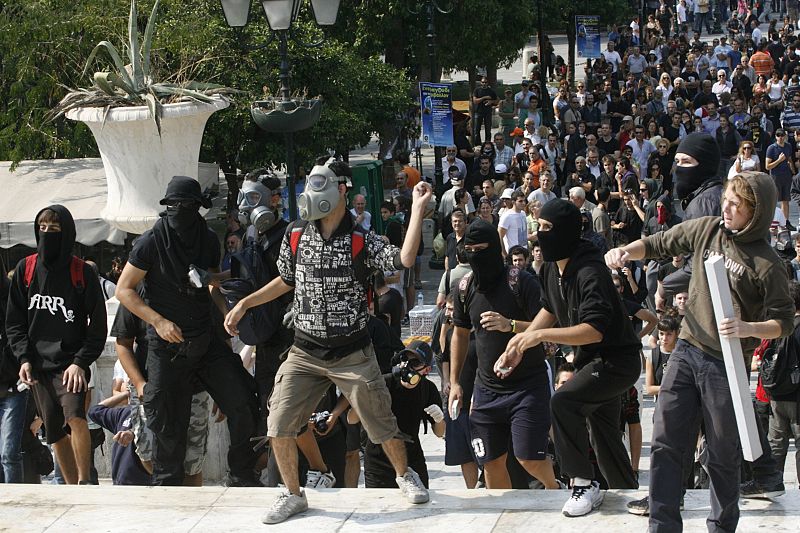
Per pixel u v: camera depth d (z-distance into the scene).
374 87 20.58
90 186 16.14
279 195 9.16
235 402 7.05
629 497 6.12
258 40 18.02
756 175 5.03
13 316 7.67
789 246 14.14
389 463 7.80
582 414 6.04
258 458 7.38
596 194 15.80
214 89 9.96
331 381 6.20
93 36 17.67
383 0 24.36
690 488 7.40
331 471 7.75
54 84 17.89
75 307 7.62
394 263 5.86
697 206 6.48
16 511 6.41
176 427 7.00
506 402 6.81
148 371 6.95
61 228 7.51
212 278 6.91
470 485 8.30
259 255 7.18
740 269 5.06
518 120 30.33
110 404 8.41
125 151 9.55
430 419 8.12
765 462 5.88
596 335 5.84
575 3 39.00
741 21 51.25
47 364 7.62
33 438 8.42
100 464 10.20
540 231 6.02
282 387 6.11
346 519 6.11
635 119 26.94
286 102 10.94
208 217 18.56
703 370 5.20
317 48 18.56
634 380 6.11
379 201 20.62
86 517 6.32
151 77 10.02
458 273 9.17
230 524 6.12
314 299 5.98
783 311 5.00
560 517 5.95
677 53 39.69
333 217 5.96
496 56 28.41
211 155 18.97
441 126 20.39
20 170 17.03
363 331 6.08
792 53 36.19
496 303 6.84
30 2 17.72
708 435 5.25
